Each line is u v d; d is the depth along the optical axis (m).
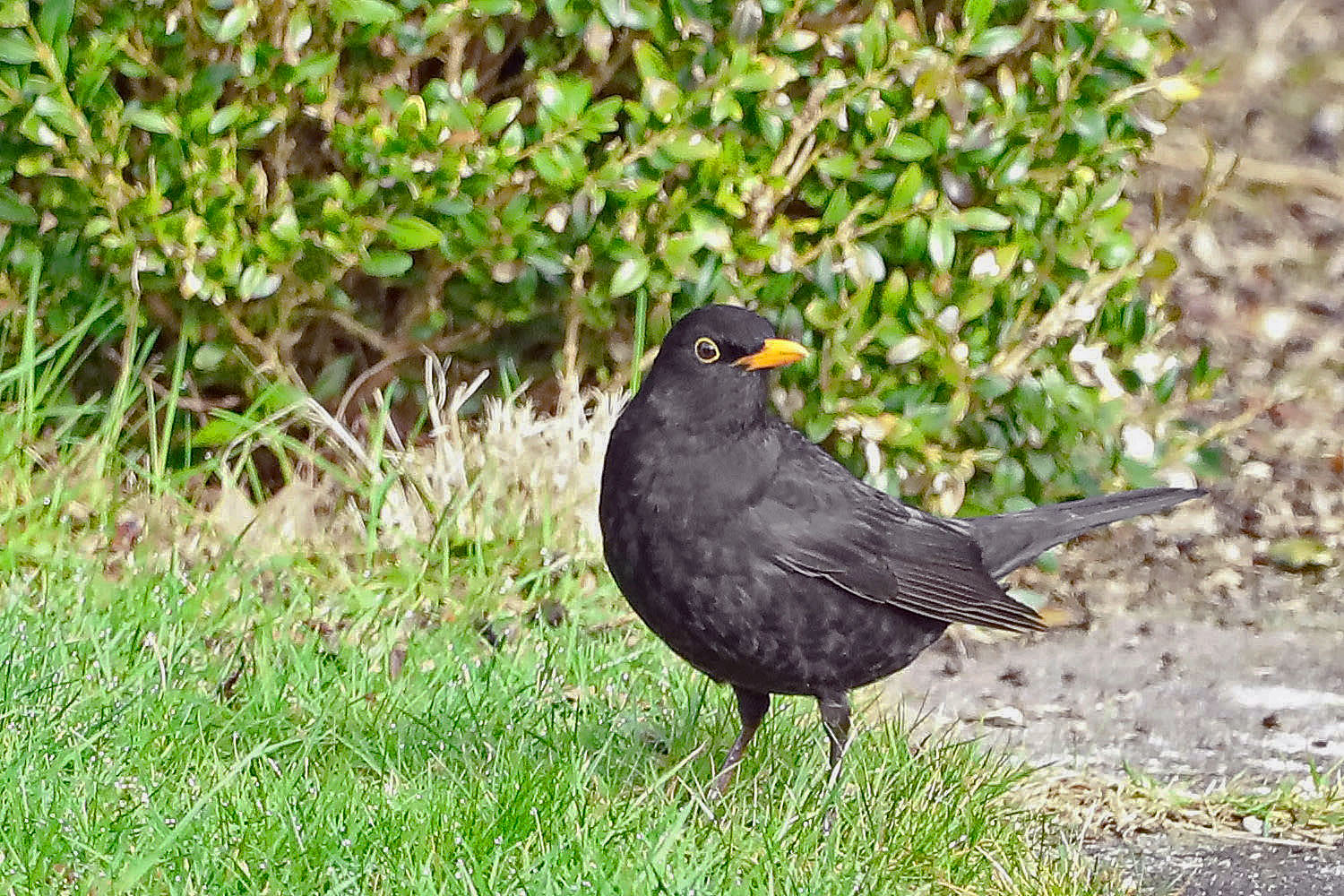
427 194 11.29
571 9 11.27
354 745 8.48
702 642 8.33
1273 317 17.06
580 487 11.73
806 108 11.56
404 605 10.71
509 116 11.27
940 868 7.75
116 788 7.76
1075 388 12.03
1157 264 12.38
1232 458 14.76
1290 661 11.53
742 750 8.57
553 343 12.55
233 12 10.85
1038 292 12.10
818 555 8.28
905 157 11.49
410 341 12.19
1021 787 9.16
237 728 8.62
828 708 8.56
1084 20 11.59
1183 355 16.42
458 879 6.99
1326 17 23.45
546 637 10.30
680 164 11.70
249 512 11.62
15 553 10.55
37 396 11.53
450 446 11.91
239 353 11.87
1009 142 11.68
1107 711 10.57
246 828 7.30
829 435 12.30
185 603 10.00
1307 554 13.27
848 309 11.67
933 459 11.93
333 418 12.17
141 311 11.98
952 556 8.82
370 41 11.56
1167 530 13.62
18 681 8.48
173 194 11.38
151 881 7.02
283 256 11.34
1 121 11.36
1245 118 20.98
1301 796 9.20
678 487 8.12
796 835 7.80
